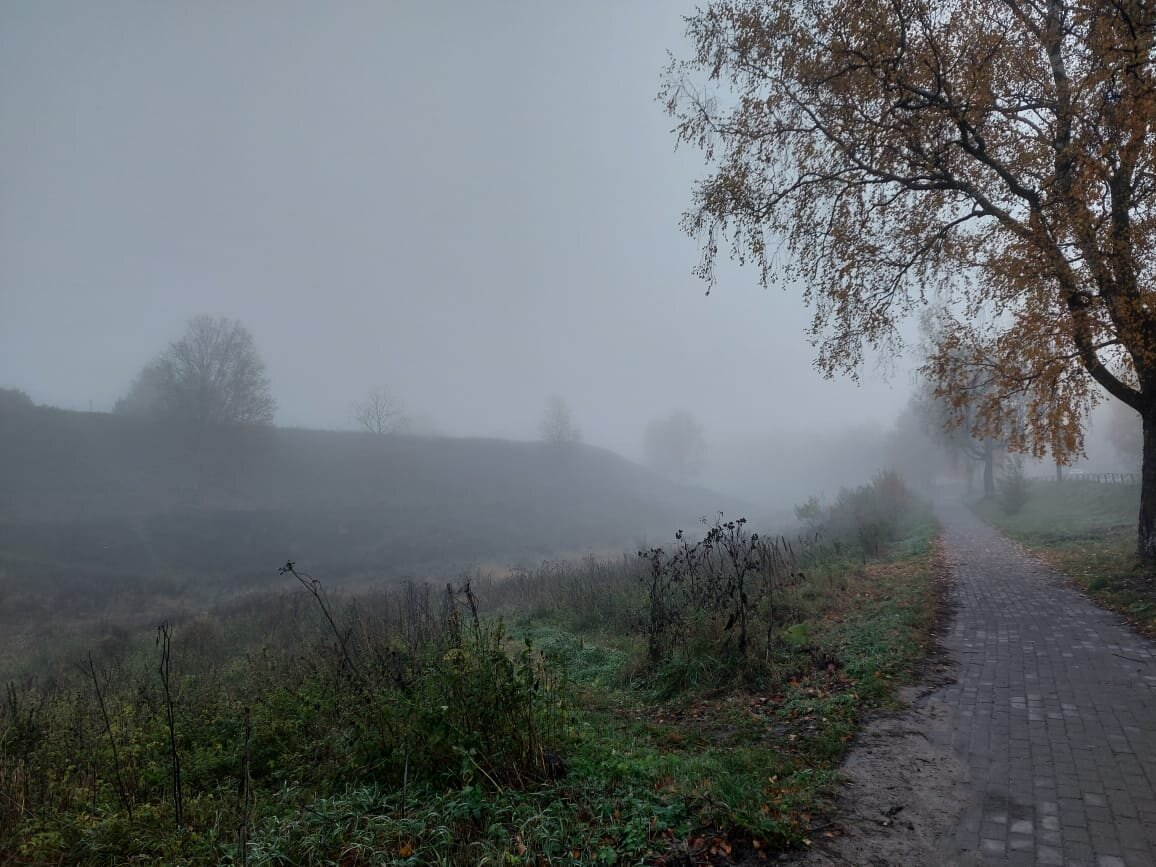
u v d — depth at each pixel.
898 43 10.45
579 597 13.21
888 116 11.30
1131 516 23.80
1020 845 3.72
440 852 3.62
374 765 4.77
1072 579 12.32
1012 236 11.27
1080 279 10.28
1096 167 9.23
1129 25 8.75
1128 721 5.50
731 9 11.91
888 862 3.60
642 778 4.51
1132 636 8.19
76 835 4.09
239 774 5.29
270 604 20.88
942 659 7.64
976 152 11.21
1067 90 10.66
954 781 4.57
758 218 12.67
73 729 6.17
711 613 8.68
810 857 3.65
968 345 12.07
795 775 4.68
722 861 3.61
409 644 7.80
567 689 7.05
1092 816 4.01
